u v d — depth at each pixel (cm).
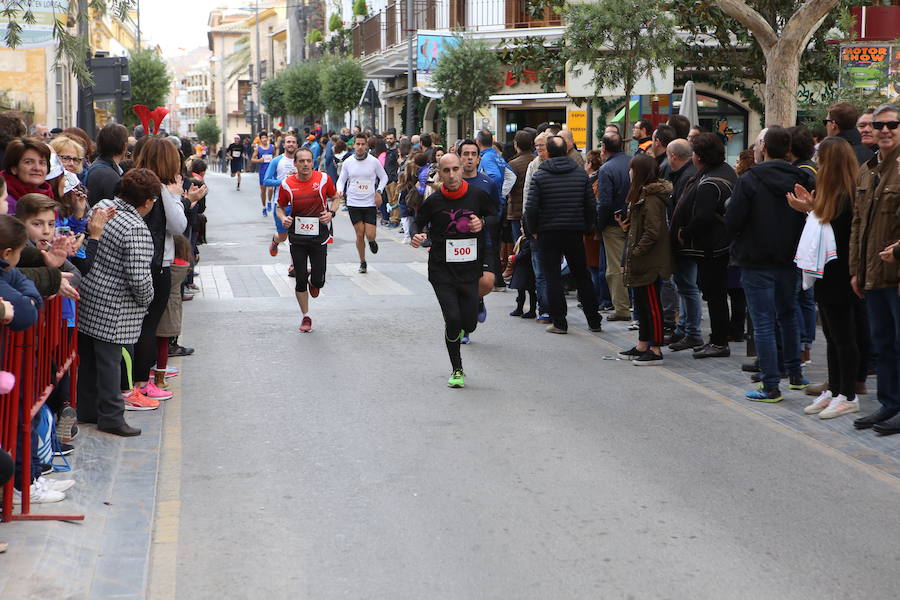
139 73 5334
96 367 699
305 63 4997
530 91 2688
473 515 541
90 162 1009
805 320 903
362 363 933
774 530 520
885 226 663
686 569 469
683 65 1645
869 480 604
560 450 661
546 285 1094
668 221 991
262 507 554
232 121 13762
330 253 1827
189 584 454
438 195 837
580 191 1058
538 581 456
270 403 784
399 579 458
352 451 658
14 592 429
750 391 824
